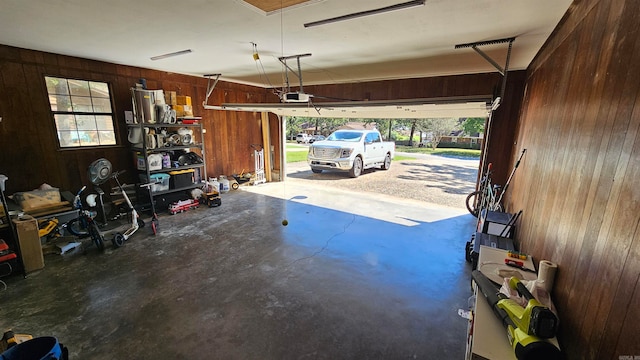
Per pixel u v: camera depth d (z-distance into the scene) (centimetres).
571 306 146
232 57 446
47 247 372
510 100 500
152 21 284
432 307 273
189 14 266
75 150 465
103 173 411
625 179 111
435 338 233
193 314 259
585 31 180
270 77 650
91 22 291
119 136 516
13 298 280
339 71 541
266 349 220
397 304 277
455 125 2072
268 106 583
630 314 98
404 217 534
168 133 549
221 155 731
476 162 1305
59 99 446
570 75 202
